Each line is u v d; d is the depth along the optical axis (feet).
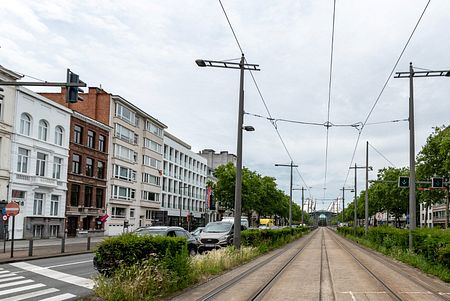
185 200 299.99
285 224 492.13
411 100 81.61
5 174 125.29
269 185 263.29
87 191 172.35
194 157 319.27
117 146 195.42
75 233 162.71
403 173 208.23
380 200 221.46
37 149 138.82
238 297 39.04
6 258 74.23
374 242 120.78
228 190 217.36
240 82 76.74
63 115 152.97
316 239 186.29
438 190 138.92
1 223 122.62
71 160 158.71
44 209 143.23
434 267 57.93
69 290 43.83
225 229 96.22
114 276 37.22
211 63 76.48
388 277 54.85
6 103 125.39
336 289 44.50
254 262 73.36
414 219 80.18
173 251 43.45
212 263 58.34
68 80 52.75
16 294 41.50
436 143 139.64
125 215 205.87
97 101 189.57
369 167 164.66
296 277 53.98
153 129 237.04
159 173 245.04
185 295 39.70
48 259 78.48
